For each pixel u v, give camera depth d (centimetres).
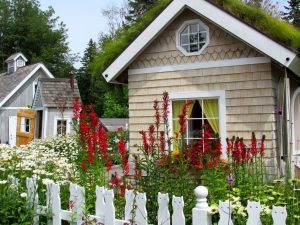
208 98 835
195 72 848
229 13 765
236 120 797
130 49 886
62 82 2406
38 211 467
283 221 313
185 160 476
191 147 503
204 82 838
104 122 3284
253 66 788
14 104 2853
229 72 812
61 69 5200
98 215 420
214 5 780
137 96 911
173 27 877
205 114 837
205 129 566
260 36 737
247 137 784
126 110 3722
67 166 568
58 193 451
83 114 557
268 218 363
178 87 866
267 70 772
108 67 909
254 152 575
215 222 374
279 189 496
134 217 387
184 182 446
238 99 799
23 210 471
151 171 456
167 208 372
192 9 809
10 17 5281
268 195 459
